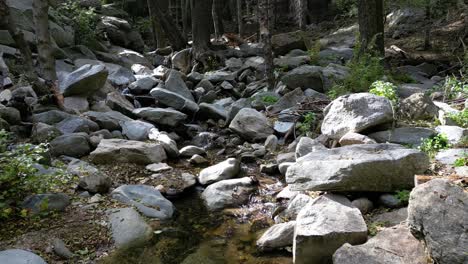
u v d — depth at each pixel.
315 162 4.72
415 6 16.58
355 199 4.58
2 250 4.11
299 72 9.36
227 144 7.75
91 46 13.21
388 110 5.99
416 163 4.55
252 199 5.63
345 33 17.58
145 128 7.65
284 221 4.91
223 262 4.27
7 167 4.64
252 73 12.12
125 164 6.56
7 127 6.78
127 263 4.21
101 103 8.69
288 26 22.30
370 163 4.47
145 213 5.18
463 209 3.44
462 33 14.38
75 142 6.70
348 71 9.45
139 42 15.92
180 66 13.80
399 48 13.98
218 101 10.28
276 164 6.43
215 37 17.09
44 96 7.68
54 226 4.60
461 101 7.27
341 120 6.23
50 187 5.09
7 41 10.35
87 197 5.34
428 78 11.46
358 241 3.86
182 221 5.15
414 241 3.67
